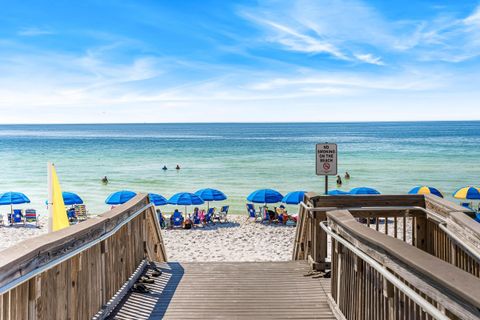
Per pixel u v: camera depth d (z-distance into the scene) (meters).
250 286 6.01
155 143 102.81
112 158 62.59
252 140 115.50
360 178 38.53
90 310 4.45
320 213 6.45
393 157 59.03
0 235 18.64
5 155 69.81
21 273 2.90
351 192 20.42
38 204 27.89
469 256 4.28
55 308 3.57
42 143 107.19
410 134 145.00
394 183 35.44
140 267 6.55
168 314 4.96
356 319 4.12
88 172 45.06
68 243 3.73
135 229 6.52
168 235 17.69
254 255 13.55
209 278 6.44
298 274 6.55
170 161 57.00
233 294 5.68
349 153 65.75
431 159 55.94
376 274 3.60
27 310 3.09
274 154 66.94
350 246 4.01
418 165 48.75
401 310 3.09
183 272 6.82
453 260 4.66
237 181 37.19
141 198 6.80
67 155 68.81
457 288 2.02
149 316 4.89
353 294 4.23
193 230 19.02
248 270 6.86
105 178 36.72
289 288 5.89
